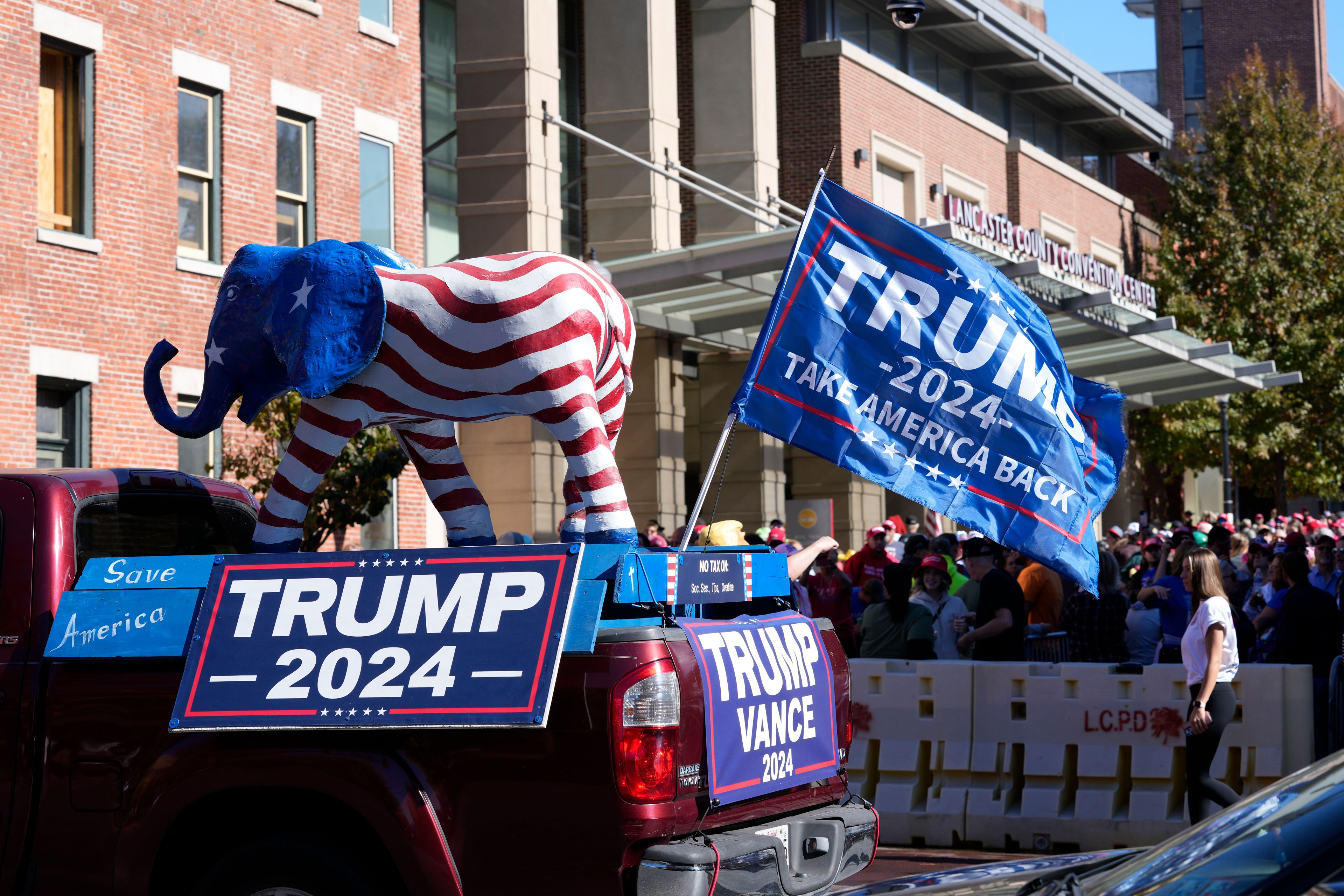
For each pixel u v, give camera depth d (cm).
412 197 2048
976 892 404
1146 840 908
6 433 1507
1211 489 4769
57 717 525
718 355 2847
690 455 2883
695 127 2812
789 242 1942
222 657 499
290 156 1873
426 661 476
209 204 1762
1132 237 4434
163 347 670
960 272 707
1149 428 4106
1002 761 948
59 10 1577
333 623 491
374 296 592
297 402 1466
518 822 467
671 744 468
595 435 595
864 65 2998
